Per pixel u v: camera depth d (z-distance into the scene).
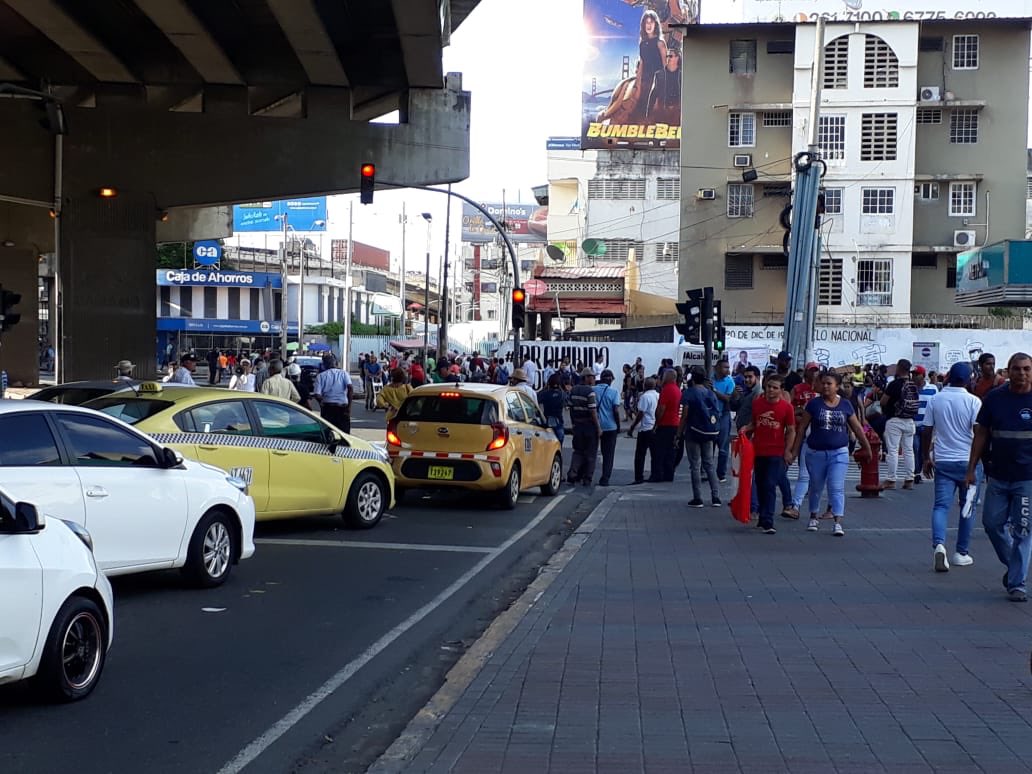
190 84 27.88
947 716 5.95
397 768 5.25
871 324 43.41
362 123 28.05
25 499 7.81
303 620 8.80
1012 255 26.05
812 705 6.18
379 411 40.97
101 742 5.84
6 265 49.22
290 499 12.44
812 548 12.00
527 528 14.13
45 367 68.19
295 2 21.11
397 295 113.19
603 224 67.62
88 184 28.03
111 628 6.89
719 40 48.41
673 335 46.78
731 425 19.66
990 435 9.21
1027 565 9.06
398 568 11.15
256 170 28.16
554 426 20.02
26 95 24.00
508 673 6.92
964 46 46.53
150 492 8.93
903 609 8.84
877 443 16.45
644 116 67.62
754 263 48.50
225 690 6.88
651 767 5.16
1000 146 46.31
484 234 100.06
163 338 76.62
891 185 46.19
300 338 63.16
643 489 18.11
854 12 50.91
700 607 8.98
